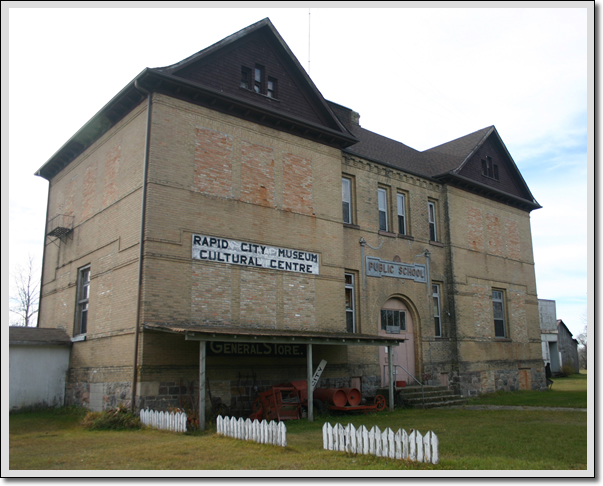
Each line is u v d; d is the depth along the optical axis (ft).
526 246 99.86
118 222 55.98
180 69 54.65
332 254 65.21
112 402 51.19
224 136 57.72
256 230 58.23
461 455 31.04
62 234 69.41
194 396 50.60
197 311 52.06
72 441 38.17
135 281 50.60
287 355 58.75
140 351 48.14
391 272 74.54
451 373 79.56
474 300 85.10
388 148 87.76
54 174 77.05
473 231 88.22
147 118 52.90
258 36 62.85
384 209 77.30
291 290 60.03
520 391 88.33
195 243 53.16
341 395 55.62
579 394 82.02
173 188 52.70
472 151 89.45
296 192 63.00
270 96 62.80
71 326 63.62
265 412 49.98
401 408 63.10
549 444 34.94
